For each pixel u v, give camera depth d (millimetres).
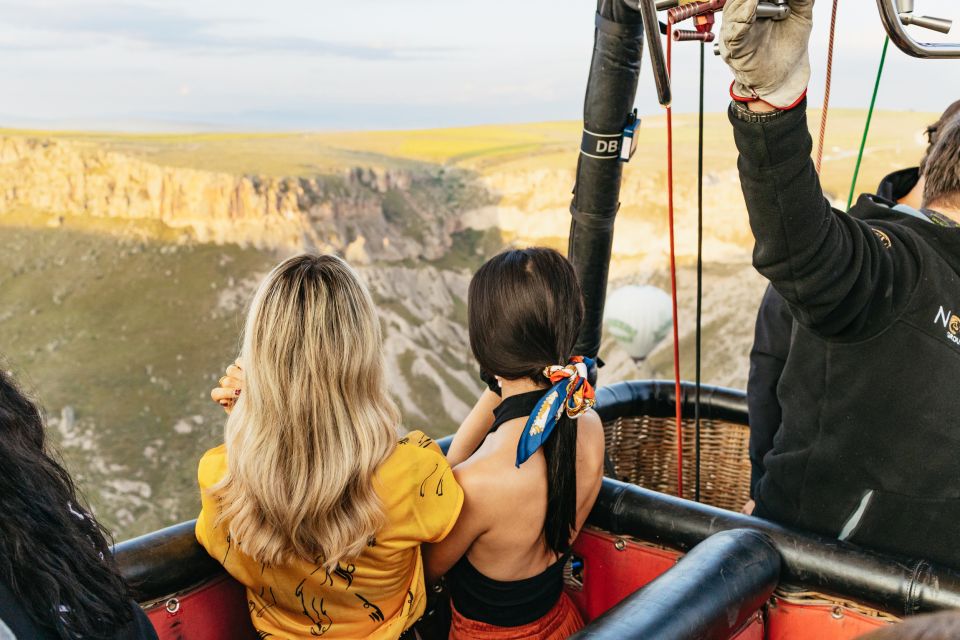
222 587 1331
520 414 1288
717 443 2262
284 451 1144
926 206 1412
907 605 1185
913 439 1274
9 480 730
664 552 1434
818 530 1389
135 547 1217
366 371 1169
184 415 71375
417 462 1223
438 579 1380
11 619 677
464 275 98938
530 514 1284
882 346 1266
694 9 1085
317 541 1165
